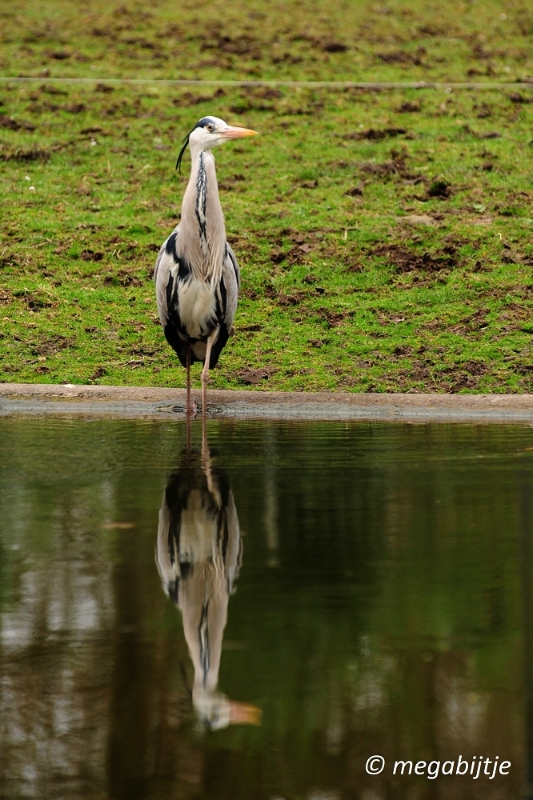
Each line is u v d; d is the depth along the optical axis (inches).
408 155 879.7
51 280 686.5
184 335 515.8
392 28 1245.7
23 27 1209.4
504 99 1005.2
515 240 727.7
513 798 157.6
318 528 276.7
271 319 636.7
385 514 291.9
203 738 169.2
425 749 166.7
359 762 163.9
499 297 649.0
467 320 621.0
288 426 460.1
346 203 800.3
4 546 260.8
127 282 688.4
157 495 315.3
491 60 1133.7
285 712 177.8
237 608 218.7
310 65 1111.6
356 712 176.2
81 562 248.4
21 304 648.4
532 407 494.9
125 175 860.6
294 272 694.5
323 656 194.9
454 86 1043.3
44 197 813.9
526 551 254.7
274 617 213.9
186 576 237.9
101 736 170.4
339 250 724.0
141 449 394.6
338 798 155.6
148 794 155.5
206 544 263.0
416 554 254.5
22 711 176.6
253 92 1031.6
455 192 808.9
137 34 1200.8
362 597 223.8
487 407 496.4
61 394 519.8
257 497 313.1
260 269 700.7
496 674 188.4
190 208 490.6
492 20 1286.9
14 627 209.5
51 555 253.4
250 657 195.0
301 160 883.4
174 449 394.9
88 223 768.9
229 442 413.1
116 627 209.8
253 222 770.2
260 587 231.8
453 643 200.7
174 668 191.3
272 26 1242.6
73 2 1320.1
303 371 563.8
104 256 722.8
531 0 1363.2
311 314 641.0
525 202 784.9
